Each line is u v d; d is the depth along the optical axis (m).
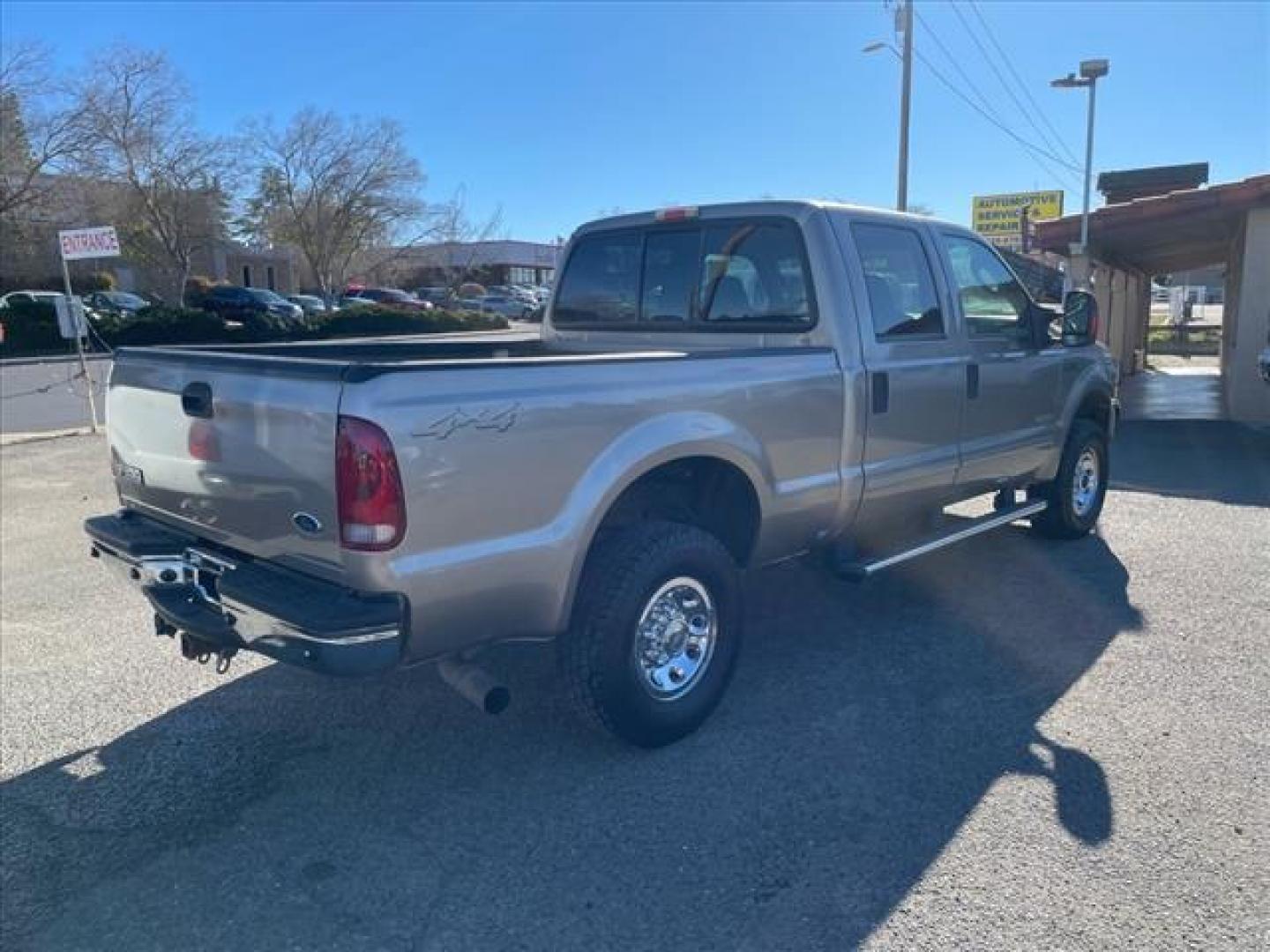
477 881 3.03
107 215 47.50
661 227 4.98
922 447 4.89
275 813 3.44
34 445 12.20
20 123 44.41
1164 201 12.94
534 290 70.81
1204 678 4.37
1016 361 5.56
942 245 5.12
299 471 3.04
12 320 31.64
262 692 4.45
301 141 57.22
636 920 2.82
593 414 3.42
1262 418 12.80
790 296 4.49
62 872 3.12
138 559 3.68
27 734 4.06
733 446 3.89
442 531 3.04
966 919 2.78
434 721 4.12
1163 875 2.96
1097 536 6.86
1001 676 4.45
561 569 3.37
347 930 2.82
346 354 4.87
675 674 3.83
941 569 6.09
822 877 2.99
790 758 3.72
